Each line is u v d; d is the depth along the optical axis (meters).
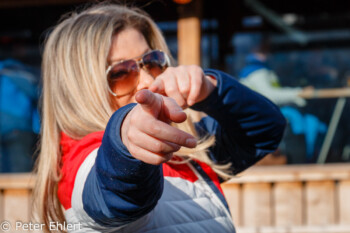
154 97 0.65
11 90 4.44
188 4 4.28
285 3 6.55
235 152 1.33
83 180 0.86
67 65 1.18
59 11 6.15
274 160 4.70
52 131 1.19
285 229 3.82
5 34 6.20
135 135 0.67
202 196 1.15
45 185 1.18
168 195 1.06
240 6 6.49
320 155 4.82
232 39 6.42
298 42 6.33
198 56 4.26
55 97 1.18
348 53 6.13
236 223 3.87
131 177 0.72
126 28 1.30
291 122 4.89
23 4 4.63
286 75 5.87
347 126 4.87
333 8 6.55
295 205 3.85
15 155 4.43
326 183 3.87
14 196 3.84
